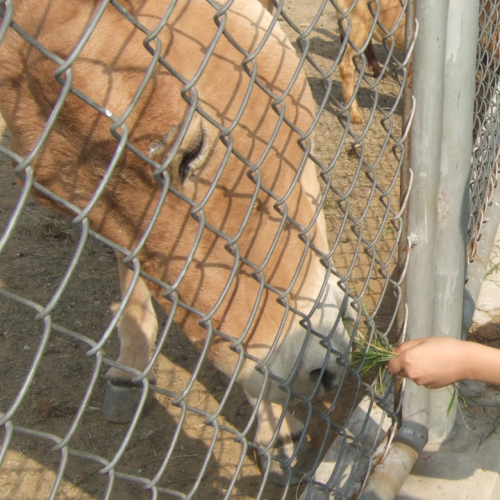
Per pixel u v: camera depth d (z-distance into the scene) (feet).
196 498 7.49
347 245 12.18
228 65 5.08
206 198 3.39
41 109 4.51
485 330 8.56
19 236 12.92
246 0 5.79
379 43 24.40
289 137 5.68
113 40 4.31
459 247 5.78
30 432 2.55
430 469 6.26
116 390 8.79
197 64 4.88
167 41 4.61
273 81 5.49
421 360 4.68
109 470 2.98
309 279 5.67
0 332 10.39
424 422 6.06
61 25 4.23
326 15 26.21
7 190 14.57
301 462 7.69
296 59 5.93
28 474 7.96
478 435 6.66
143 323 8.88
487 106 9.84
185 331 5.54
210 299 5.23
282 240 5.51
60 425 8.75
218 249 5.16
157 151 4.53
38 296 11.23
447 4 4.74
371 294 10.77
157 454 8.23
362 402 7.37
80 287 11.59
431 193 5.23
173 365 9.77
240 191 5.15
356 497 5.55
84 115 4.35
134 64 4.36
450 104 5.32
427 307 5.63
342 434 5.38
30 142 4.70
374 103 4.89
